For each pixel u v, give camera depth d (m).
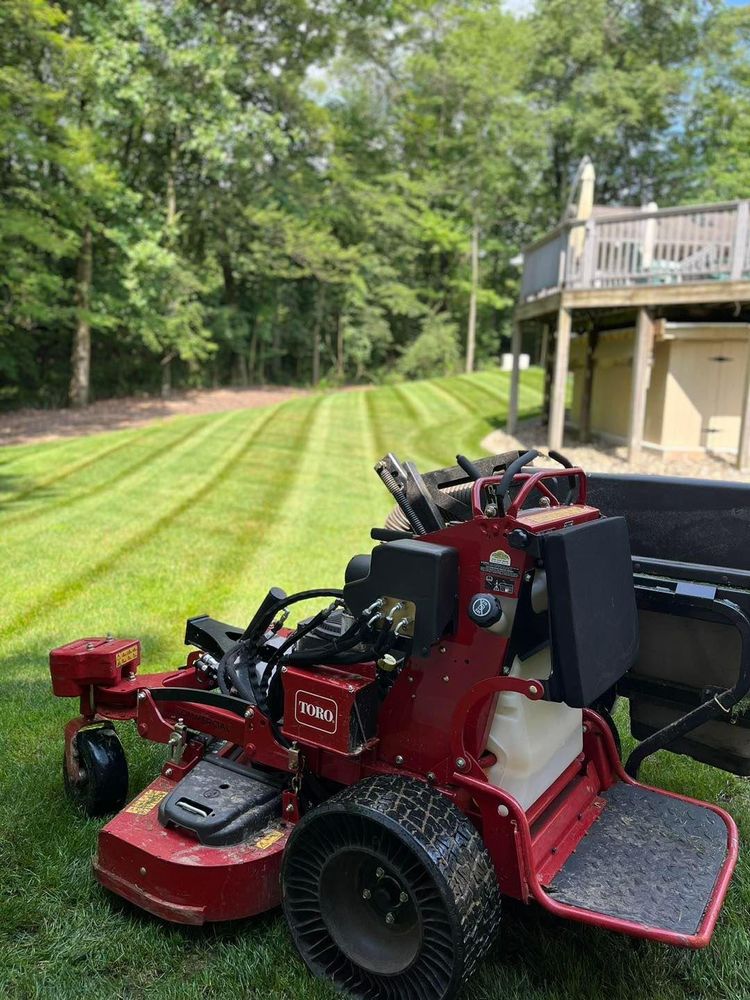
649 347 12.44
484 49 32.72
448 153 37.94
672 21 35.72
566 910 2.41
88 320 20.73
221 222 27.03
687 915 2.42
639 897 2.50
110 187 18.53
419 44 34.44
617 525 2.67
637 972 2.69
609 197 40.81
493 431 17.12
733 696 3.06
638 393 12.38
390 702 2.71
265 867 2.77
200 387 28.73
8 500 10.55
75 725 3.66
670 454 13.27
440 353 36.88
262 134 22.06
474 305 36.47
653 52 36.31
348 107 36.31
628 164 38.62
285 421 18.66
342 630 2.83
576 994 2.58
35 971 2.65
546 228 40.41
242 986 2.60
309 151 28.88
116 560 7.81
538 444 15.09
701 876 2.63
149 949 2.76
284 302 34.62
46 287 19.05
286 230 27.20
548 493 2.95
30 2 15.21
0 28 15.70
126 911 2.95
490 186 35.56
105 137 20.31
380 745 2.76
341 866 2.58
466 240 37.78
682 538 3.34
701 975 2.67
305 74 26.12
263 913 2.91
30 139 16.28
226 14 23.16
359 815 2.41
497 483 2.65
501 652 2.49
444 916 2.31
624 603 2.65
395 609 2.51
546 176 39.88
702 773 4.11
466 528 2.51
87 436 16.80
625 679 3.53
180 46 20.17
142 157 24.81
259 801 2.94
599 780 3.19
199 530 9.03
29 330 24.17
